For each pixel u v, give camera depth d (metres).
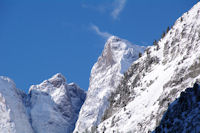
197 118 81.56
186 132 81.81
